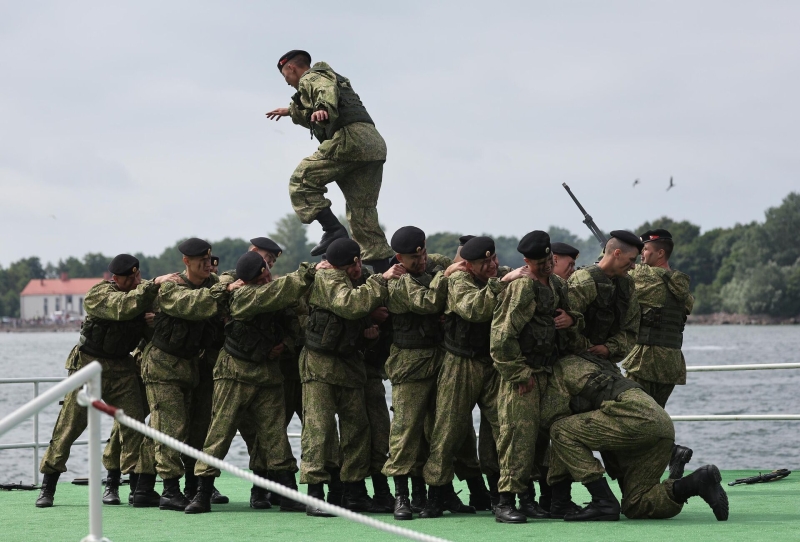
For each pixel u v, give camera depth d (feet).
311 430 34.32
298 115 39.96
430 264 36.24
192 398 38.06
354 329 34.30
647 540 27.89
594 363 32.53
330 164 38.42
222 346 37.24
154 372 36.14
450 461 33.12
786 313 409.28
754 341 298.35
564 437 31.83
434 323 33.55
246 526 31.99
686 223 472.03
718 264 449.48
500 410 31.94
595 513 31.50
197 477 36.63
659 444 31.30
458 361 32.94
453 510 34.40
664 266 38.06
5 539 30.45
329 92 37.22
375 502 35.63
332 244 34.65
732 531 29.22
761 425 94.17
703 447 79.77
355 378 34.91
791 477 42.75
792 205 420.36
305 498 20.84
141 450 37.17
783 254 418.31
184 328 35.86
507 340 31.27
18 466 71.05
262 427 35.68
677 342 37.50
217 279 37.45
